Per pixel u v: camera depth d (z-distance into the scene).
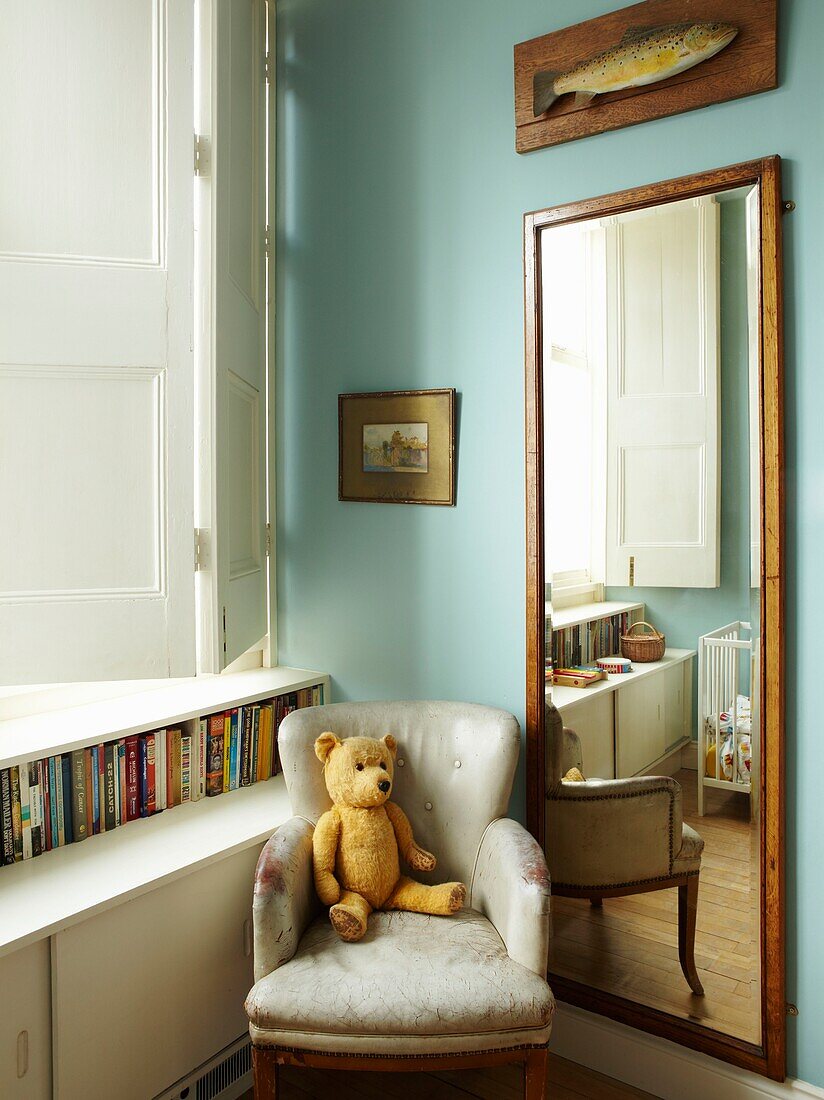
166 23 1.92
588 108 1.99
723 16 1.80
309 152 2.53
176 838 1.98
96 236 1.88
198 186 1.97
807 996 1.78
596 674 2.03
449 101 2.24
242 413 2.32
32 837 1.86
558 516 2.08
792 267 1.75
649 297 1.93
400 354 2.36
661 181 1.91
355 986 1.61
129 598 1.93
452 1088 2.02
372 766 1.98
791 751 1.78
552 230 2.06
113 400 1.91
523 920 1.69
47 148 1.85
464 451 2.25
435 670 2.33
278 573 2.65
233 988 1.99
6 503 1.84
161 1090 1.82
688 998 1.92
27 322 1.83
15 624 1.85
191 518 1.96
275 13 2.59
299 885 1.83
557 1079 2.02
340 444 2.47
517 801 2.18
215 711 2.23
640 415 1.95
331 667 2.55
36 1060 1.59
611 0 1.97
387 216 2.37
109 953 1.70
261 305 2.55
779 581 1.76
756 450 1.79
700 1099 1.90
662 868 1.95
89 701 2.22
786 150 1.75
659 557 1.94
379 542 2.43
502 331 2.17
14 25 1.82
